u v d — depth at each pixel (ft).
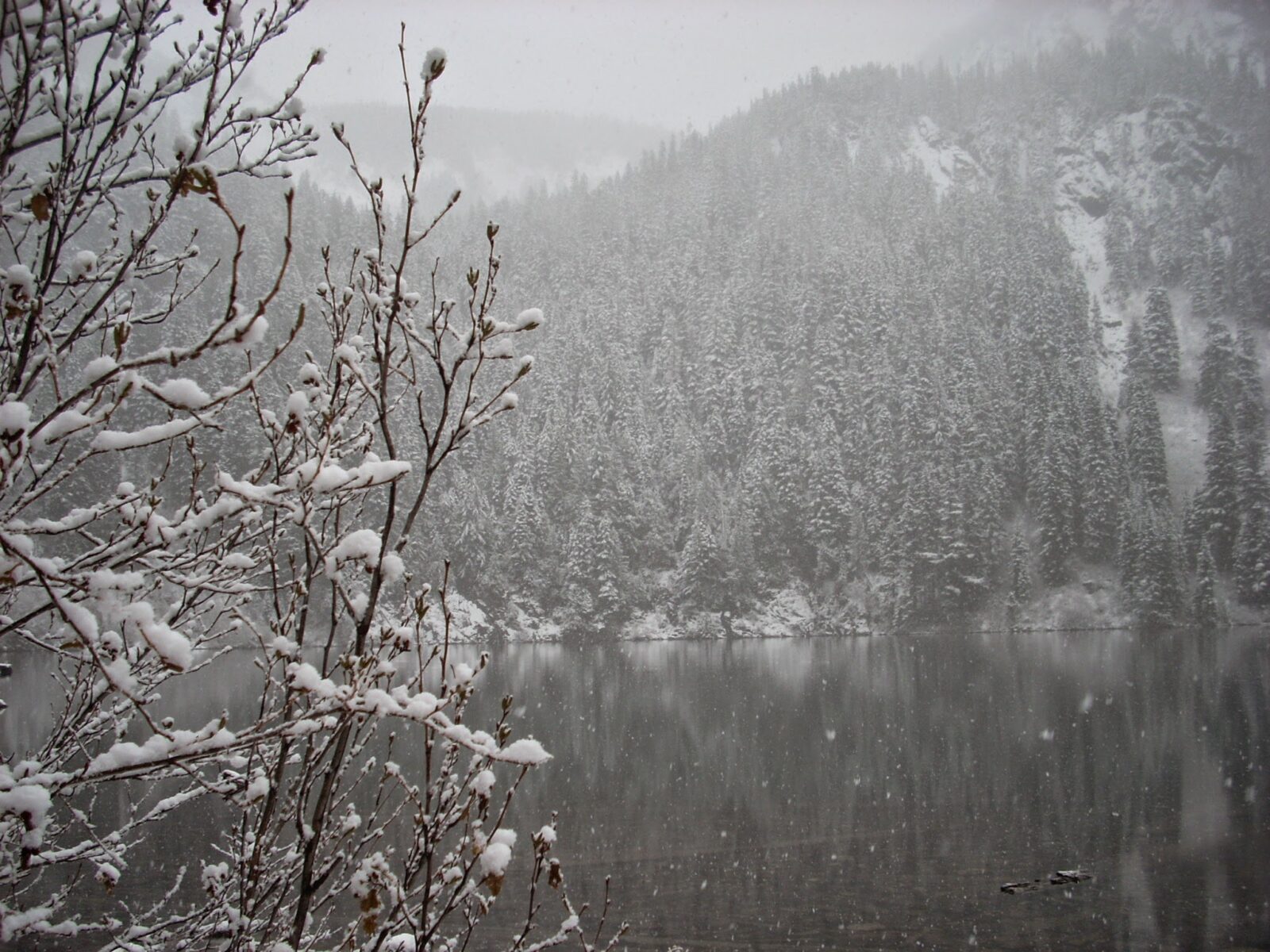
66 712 9.46
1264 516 235.81
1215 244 389.39
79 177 8.13
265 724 7.36
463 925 38.99
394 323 7.90
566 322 288.92
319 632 112.68
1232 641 186.91
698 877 46.62
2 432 5.33
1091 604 224.74
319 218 302.04
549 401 252.62
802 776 71.20
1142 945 37.83
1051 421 245.45
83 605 6.68
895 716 100.01
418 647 7.68
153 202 8.48
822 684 129.49
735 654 179.52
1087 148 558.15
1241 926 39.70
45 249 7.47
